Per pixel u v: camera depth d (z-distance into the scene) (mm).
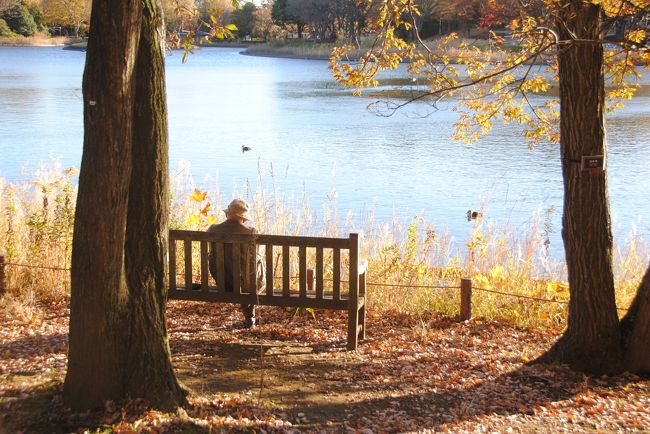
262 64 91438
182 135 32562
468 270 10508
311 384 6488
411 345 7777
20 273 9422
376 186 21719
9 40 109312
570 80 6633
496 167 24438
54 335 7633
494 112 9305
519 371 6906
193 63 93625
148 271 5504
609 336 6840
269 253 7359
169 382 5578
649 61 8070
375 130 34125
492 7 8031
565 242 6969
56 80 60750
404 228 13719
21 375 6215
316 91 55031
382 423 5652
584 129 6652
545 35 7156
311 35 110375
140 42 5316
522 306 8891
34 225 10070
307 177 23125
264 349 7445
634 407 6047
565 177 6855
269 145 29812
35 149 27703
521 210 18344
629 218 17422
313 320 8594
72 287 5297
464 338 8031
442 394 6359
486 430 5555
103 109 4984
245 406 5801
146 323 5480
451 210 18594
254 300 7430
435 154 27281
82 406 5332
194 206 12203
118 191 5125
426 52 8945
